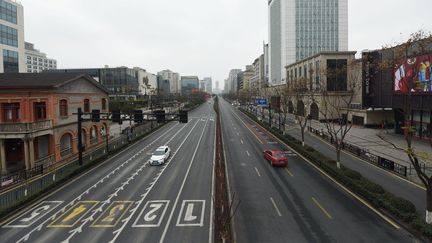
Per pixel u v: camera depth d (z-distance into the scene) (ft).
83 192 82.99
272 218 62.75
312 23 407.64
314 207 68.23
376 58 166.30
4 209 67.10
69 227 61.16
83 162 113.60
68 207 72.13
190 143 162.09
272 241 53.06
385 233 54.95
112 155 133.28
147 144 160.97
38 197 79.00
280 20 436.35
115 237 56.34
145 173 101.91
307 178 91.81
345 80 218.79
